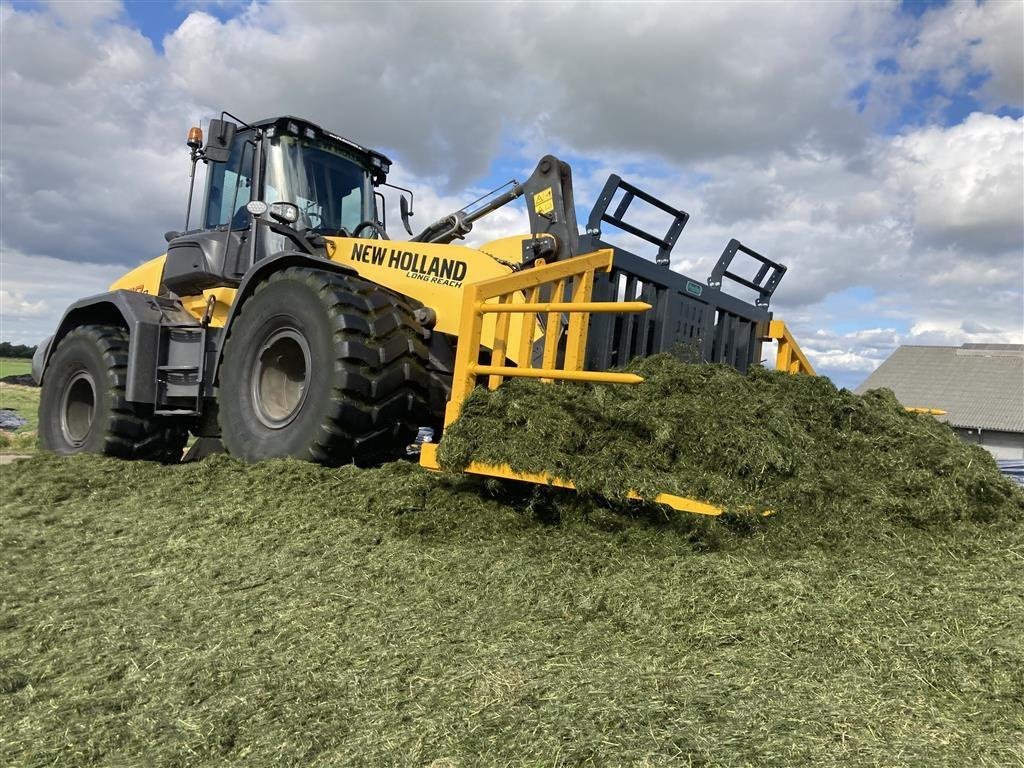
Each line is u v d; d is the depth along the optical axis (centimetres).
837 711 165
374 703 176
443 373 428
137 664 200
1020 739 153
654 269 456
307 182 522
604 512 291
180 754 157
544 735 158
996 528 283
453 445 317
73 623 227
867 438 332
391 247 455
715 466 293
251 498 351
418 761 151
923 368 2797
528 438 304
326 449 386
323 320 391
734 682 180
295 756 155
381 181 587
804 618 210
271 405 434
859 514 282
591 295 392
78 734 165
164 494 378
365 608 235
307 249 478
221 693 183
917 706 167
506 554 278
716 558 254
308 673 192
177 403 520
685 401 321
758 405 328
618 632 214
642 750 150
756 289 585
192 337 515
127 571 277
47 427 595
